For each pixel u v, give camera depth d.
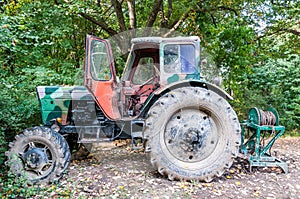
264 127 3.73
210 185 3.27
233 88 7.56
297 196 2.99
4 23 3.78
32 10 5.73
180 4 6.96
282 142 6.13
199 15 7.30
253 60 8.38
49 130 3.54
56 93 3.95
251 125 3.97
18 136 3.49
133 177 3.47
